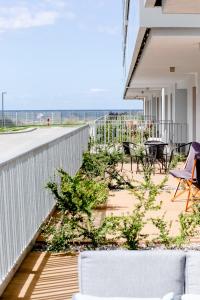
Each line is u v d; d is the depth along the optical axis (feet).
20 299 11.96
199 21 21.62
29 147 16.43
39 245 16.60
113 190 26.81
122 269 8.20
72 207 16.98
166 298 7.40
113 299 7.57
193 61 32.81
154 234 17.12
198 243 16.06
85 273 8.25
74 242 16.67
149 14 21.36
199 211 18.69
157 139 47.67
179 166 36.50
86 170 28.76
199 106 41.42
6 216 12.75
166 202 23.36
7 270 12.71
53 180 20.70
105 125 45.62
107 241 16.26
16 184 14.02
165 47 25.80
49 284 12.98
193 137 46.29
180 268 8.30
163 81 53.36
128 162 38.81
